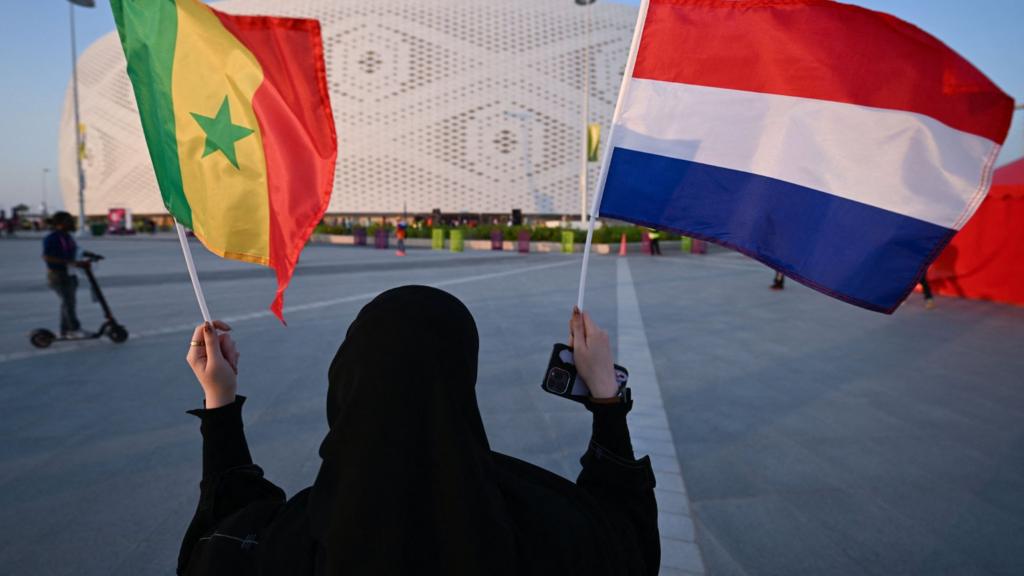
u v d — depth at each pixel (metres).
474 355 0.70
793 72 1.44
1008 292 10.12
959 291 11.09
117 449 3.63
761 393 4.89
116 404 4.50
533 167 67.19
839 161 1.41
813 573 2.44
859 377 5.39
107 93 77.88
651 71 1.52
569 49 67.88
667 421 4.21
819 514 2.91
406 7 65.81
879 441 3.85
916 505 3.01
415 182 66.50
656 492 3.13
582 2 30.75
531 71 66.88
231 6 65.88
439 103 65.94
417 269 16.28
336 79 65.75
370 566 0.57
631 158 1.54
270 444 3.73
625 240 25.98
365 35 65.44
